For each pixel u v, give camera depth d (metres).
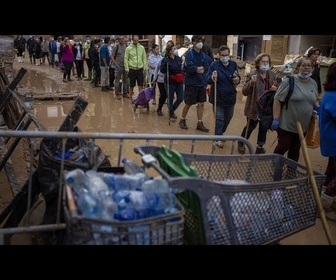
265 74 5.89
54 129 7.07
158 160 2.74
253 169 3.40
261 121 5.49
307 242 3.69
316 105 4.67
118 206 2.18
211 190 2.31
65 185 2.31
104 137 3.07
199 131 7.80
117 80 11.26
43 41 23.03
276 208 2.76
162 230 2.18
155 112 9.55
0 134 2.82
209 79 6.41
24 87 13.06
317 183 3.10
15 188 4.14
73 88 13.30
